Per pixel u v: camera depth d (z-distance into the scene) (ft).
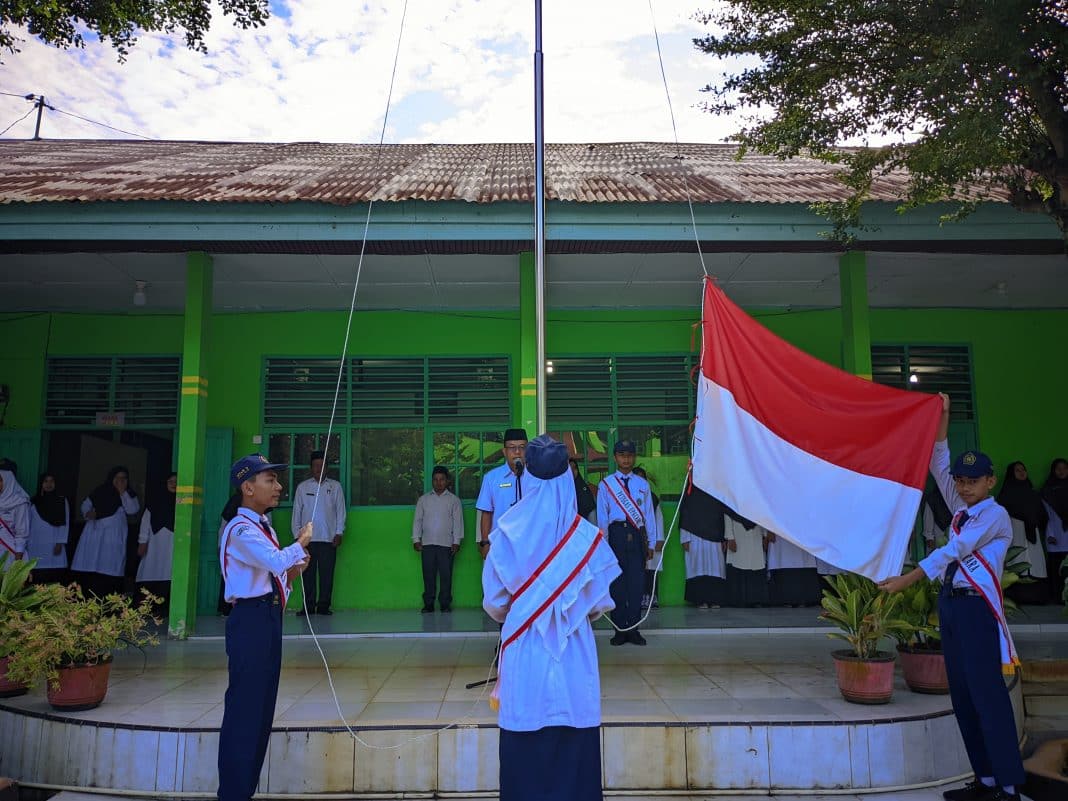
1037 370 34.83
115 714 15.42
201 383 25.64
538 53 16.53
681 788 14.23
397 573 32.35
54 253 25.77
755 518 17.78
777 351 18.48
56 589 17.02
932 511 31.53
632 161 34.99
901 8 17.28
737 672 19.44
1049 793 14.42
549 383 34.01
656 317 34.40
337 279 29.22
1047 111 16.58
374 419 33.40
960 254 26.76
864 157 20.24
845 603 16.56
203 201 23.36
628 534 23.80
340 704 16.31
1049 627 25.35
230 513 28.09
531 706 9.67
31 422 32.99
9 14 19.85
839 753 14.33
